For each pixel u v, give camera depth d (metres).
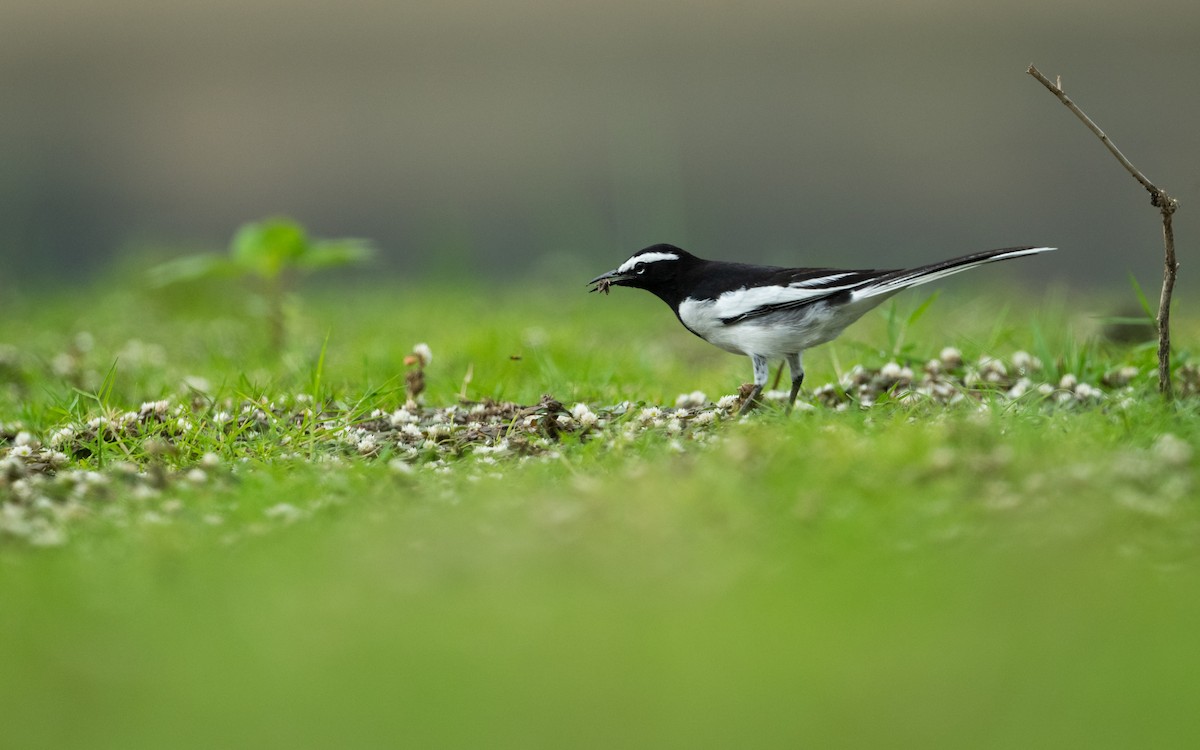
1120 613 6.94
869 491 8.95
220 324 22.48
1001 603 7.14
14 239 32.31
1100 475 8.98
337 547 8.64
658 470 9.83
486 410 13.20
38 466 11.71
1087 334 16.75
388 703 6.20
